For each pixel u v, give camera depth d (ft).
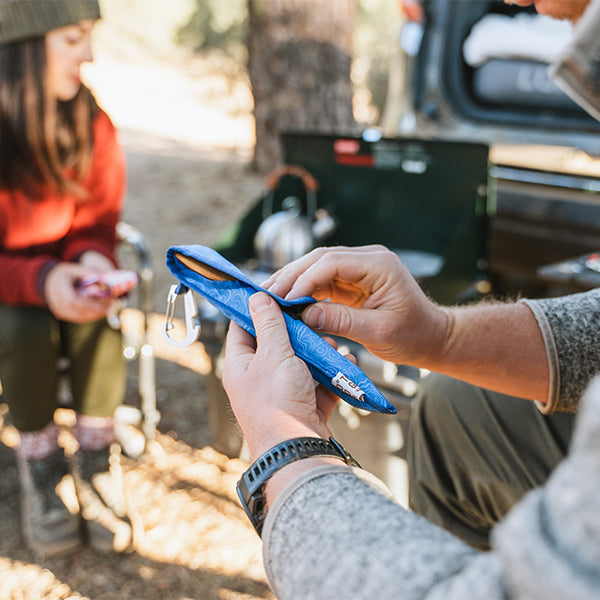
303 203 7.86
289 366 2.48
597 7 2.55
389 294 2.92
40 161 5.42
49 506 5.90
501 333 3.16
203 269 2.92
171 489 6.69
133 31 42.68
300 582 1.82
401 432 5.59
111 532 5.82
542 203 7.48
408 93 9.09
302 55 16.01
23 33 5.11
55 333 5.95
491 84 8.75
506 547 1.34
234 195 16.93
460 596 1.45
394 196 7.33
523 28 8.39
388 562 1.69
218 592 5.49
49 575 5.70
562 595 1.21
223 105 27.32
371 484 2.14
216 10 35.86
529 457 3.52
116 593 5.48
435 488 3.83
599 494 1.23
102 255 6.08
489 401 3.61
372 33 24.63
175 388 8.54
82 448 6.09
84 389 5.97
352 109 16.83
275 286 3.02
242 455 7.03
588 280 5.20
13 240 5.83
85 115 5.71
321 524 1.88
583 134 7.80
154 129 25.81
